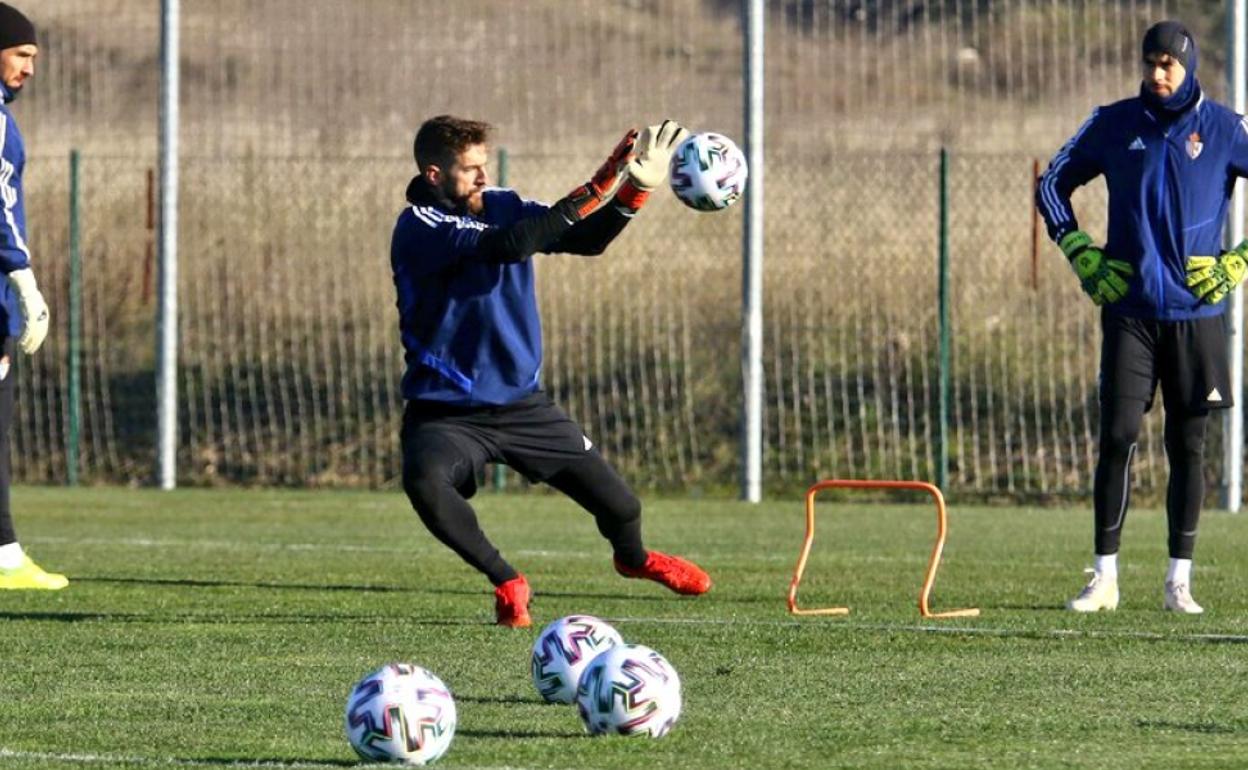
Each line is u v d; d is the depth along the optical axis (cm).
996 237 4272
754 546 3042
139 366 4425
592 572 2628
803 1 4912
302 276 4400
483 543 2012
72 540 3114
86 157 4456
